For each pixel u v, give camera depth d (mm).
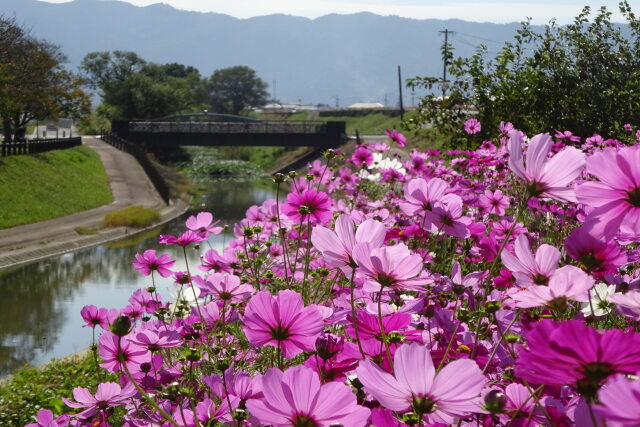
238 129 67875
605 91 10000
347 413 920
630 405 586
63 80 58875
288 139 65438
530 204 3068
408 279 1189
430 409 909
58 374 8258
